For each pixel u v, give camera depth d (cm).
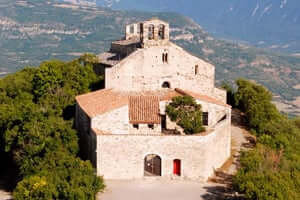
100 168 7688
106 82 9531
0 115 9700
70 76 10900
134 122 8425
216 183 7756
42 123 8525
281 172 7475
